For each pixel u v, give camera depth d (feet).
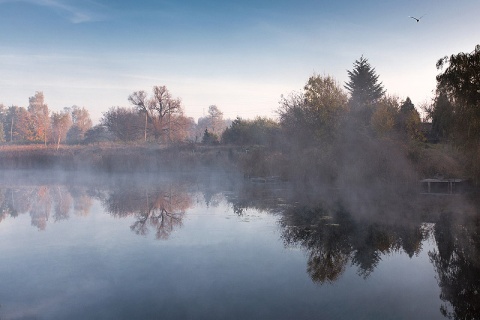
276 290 27.68
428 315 24.12
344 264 33.71
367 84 173.68
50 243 39.73
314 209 59.00
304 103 103.35
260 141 160.86
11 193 79.05
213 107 370.94
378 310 24.66
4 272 30.99
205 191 81.51
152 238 41.68
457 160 79.46
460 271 32.09
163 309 24.43
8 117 360.07
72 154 140.26
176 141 172.35
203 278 29.71
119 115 226.17
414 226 47.37
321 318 23.44
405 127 96.63
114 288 27.68
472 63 67.72
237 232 44.45
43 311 24.14
